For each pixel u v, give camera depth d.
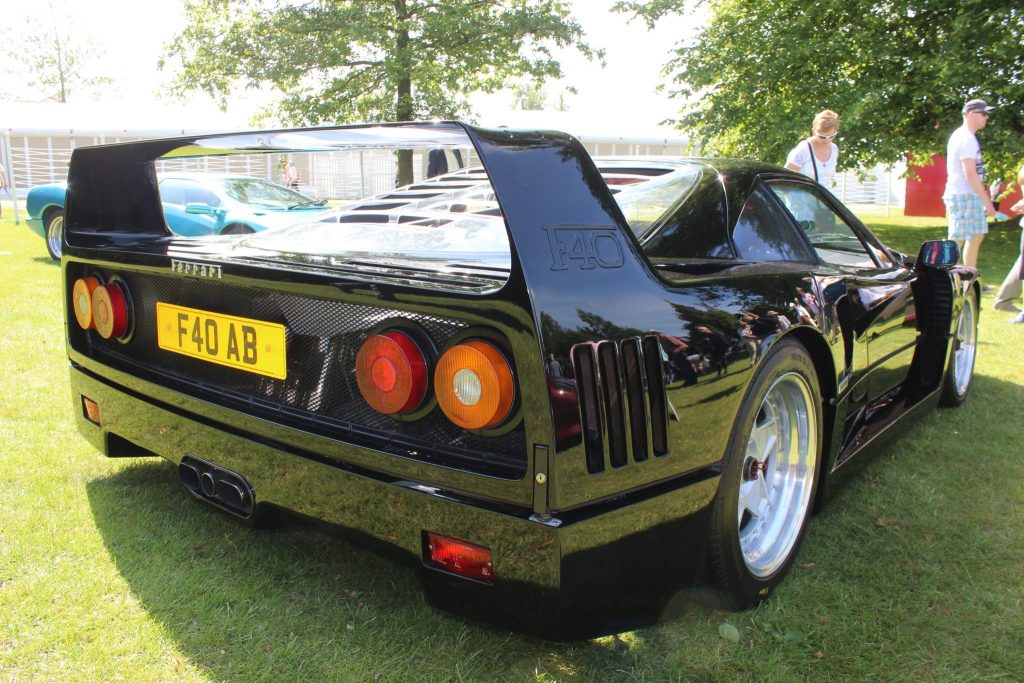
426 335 1.43
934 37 12.52
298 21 14.67
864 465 2.59
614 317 1.38
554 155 1.43
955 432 3.26
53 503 2.37
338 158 22.48
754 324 1.69
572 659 1.67
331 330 1.60
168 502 2.41
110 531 2.20
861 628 1.81
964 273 3.40
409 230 2.08
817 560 2.14
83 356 2.27
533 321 1.26
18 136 21.92
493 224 2.04
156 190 2.31
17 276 7.03
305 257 1.78
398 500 1.45
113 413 2.15
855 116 11.53
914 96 12.12
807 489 2.05
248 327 1.76
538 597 1.33
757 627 1.81
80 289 2.21
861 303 2.30
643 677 1.62
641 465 1.43
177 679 1.58
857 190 24.64
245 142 1.75
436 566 1.43
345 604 1.86
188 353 1.93
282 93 15.66
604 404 1.36
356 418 1.57
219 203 7.82
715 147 14.08
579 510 1.34
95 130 22.16
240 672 1.60
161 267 1.88
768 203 2.26
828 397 2.12
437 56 15.19
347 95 15.29
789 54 12.64
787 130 12.38
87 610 1.80
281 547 2.13
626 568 1.44
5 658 1.61
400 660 1.65
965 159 6.32
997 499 2.57
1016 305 6.32
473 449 1.40
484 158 1.32
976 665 1.69
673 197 2.06
